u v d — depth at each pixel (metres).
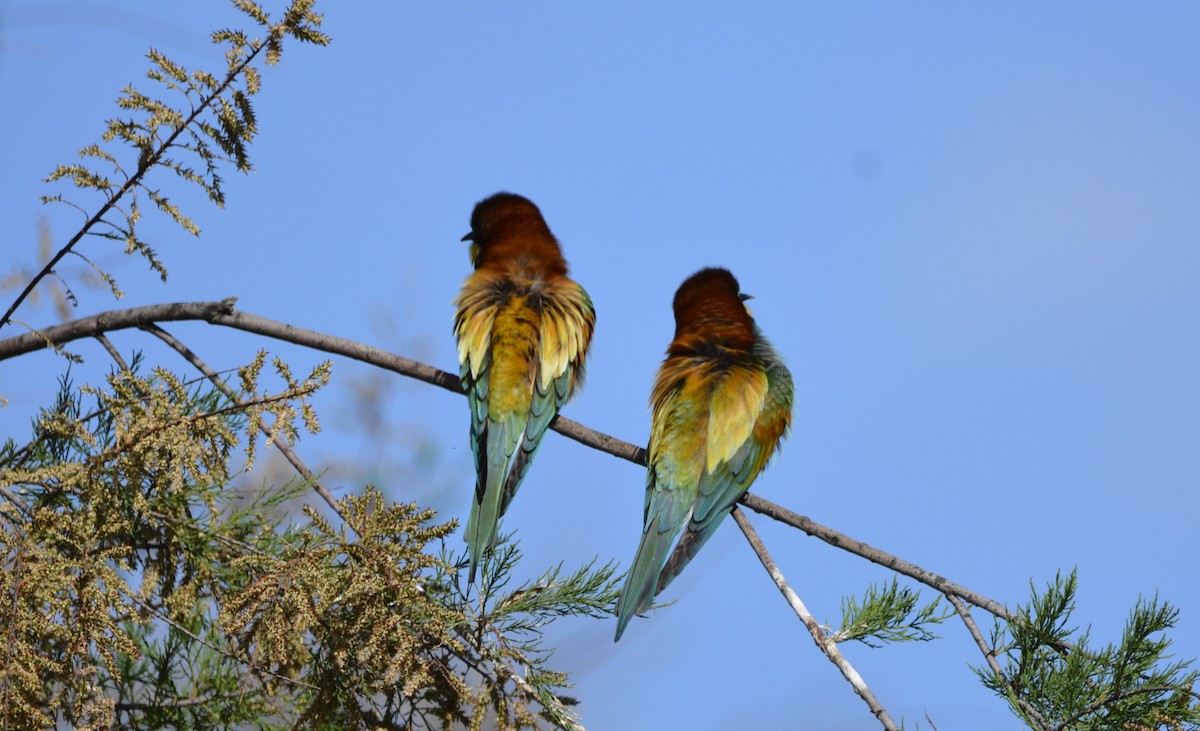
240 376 8.54
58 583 7.87
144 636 9.77
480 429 11.76
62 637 7.96
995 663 9.20
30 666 7.79
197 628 9.74
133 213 9.16
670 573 11.33
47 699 8.52
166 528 9.45
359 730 9.03
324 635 8.81
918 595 9.86
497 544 10.45
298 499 11.15
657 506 11.59
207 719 9.66
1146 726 8.52
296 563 8.38
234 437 8.49
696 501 11.62
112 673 8.18
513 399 11.83
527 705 8.95
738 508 10.91
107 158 9.04
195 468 8.41
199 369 9.71
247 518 9.98
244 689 9.05
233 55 9.00
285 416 8.47
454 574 9.45
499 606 9.39
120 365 9.60
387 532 8.49
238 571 9.41
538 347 12.04
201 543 9.49
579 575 9.95
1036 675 8.95
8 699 7.70
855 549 10.30
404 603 8.48
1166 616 8.55
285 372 8.52
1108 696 8.58
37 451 9.45
